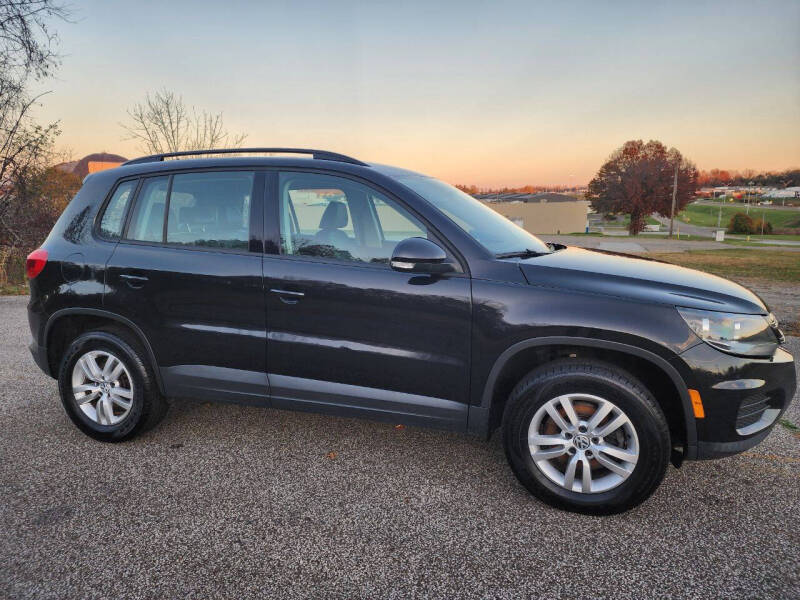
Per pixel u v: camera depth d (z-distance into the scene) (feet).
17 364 16.46
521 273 8.62
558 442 8.40
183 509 8.58
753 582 6.88
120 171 11.14
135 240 10.62
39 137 40.65
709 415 7.83
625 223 382.42
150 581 6.91
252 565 7.24
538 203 268.41
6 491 9.09
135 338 10.61
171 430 11.55
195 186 10.43
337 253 9.47
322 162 10.01
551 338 8.20
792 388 8.45
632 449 8.02
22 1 36.78
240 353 9.94
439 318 8.75
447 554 7.48
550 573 7.08
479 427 8.94
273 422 11.99
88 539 7.79
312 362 9.53
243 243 9.94
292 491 9.14
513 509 8.61
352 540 7.80
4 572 7.06
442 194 10.48
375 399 9.36
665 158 239.71
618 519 8.32
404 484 9.39
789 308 28.35
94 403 11.09
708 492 9.11
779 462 10.21
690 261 65.72
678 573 7.06
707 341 7.79
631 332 7.84
